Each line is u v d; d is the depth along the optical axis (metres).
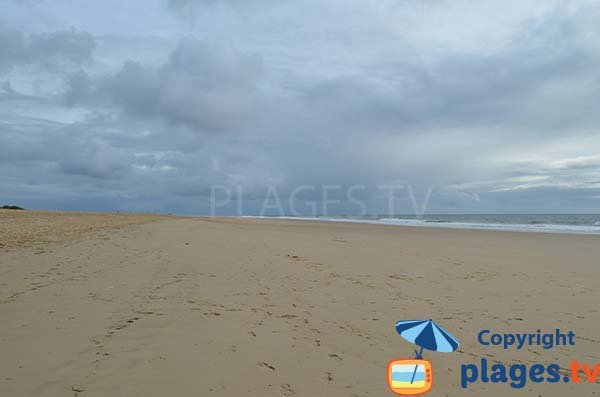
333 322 5.27
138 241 13.33
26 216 24.67
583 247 13.79
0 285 6.91
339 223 36.06
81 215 31.00
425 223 38.94
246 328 4.95
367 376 3.75
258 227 24.41
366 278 8.03
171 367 3.77
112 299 6.12
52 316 5.23
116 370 3.67
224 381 3.54
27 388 3.29
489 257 11.05
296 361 4.02
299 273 8.47
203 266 9.02
